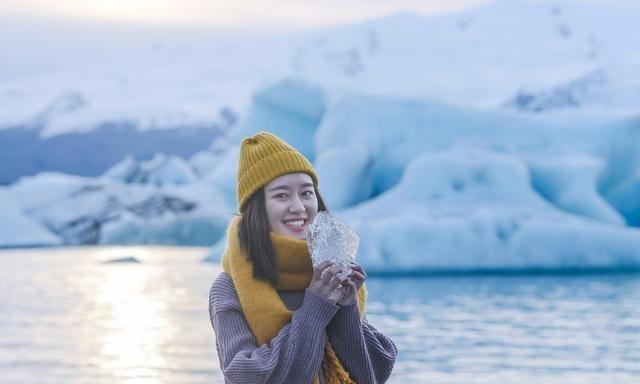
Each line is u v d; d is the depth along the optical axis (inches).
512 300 678.5
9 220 1708.9
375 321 552.7
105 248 1686.8
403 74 6510.8
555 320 560.1
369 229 897.5
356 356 89.4
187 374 370.0
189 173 2276.1
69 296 738.2
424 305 642.2
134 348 440.8
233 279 90.5
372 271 879.1
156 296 733.3
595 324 541.0
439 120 1088.8
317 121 1194.6
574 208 1010.7
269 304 88.4
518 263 898.1
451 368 385.7
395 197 963.3
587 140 1087.6
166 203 1971.0
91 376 367.2
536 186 1040.2
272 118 1215.6
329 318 86.8
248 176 92.0
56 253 1489.9
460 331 507.5
